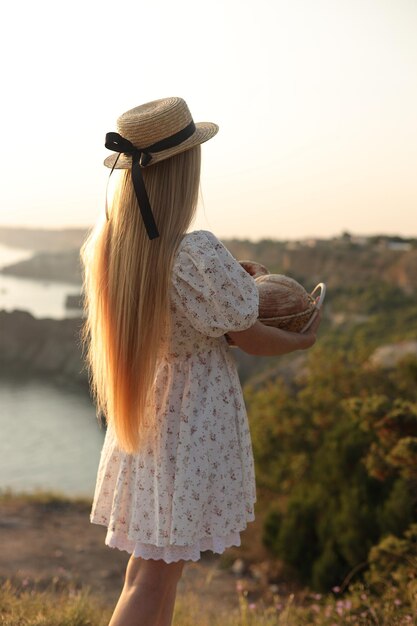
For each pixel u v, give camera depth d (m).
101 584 7.93
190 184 2.29
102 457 2.51
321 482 9.85
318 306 2.52
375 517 8.46
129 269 2.25
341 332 75.88
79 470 57.06
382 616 4.42
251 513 2.39
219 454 2.28
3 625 3.73
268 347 2.32
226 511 2.28
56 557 8.73
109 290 2.30
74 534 9.98
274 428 13.94
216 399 2.30
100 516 2.44
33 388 110.06
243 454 2.34
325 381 14.50
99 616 4.54
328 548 8.67
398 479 8.51
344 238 138.50
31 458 60.84
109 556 9.03
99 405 2.46
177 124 2.23
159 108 2.24
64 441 69.44
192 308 2.21
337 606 4.74
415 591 4.54
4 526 10.06
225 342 2.37
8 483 50.91
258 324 2.29
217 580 9.15
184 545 2.22
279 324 2.39
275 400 14.38
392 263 117.88
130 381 2.27
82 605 4.45
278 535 9.74
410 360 10.57
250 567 9.70
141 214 2.23
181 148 2.23
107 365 2.33
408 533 5.73
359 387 14.24
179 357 2.31
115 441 2.44
